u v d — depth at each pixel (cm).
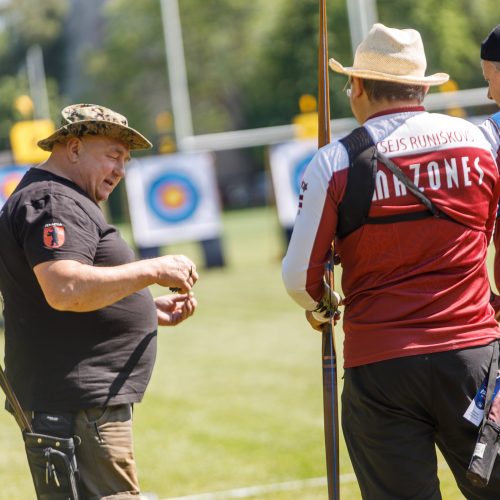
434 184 818
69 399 881
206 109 10344
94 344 890
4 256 886
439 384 812
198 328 2712
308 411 1753
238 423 1698
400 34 837
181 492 1341
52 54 11819
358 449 847
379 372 819
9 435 1698
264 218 7719
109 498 890
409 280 820
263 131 4188
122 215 8588
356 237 823
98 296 848
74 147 898
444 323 818
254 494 1315
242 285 3503
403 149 819
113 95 11212
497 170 851
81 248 855
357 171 812
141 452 1548
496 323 849
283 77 7169
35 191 872
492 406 812
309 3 6825
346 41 5366
